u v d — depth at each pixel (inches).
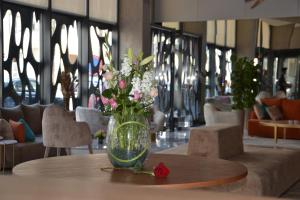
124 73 115.4
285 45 446.0
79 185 46.8
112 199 41.1
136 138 114.8
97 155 139.6
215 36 465.4
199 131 192.5
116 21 428.5
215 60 466.0
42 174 109.7
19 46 315.9
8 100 307.7
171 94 461.7
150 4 439.8
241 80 404.5
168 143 374.9
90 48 390.6
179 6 443.2
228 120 399.5
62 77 340.8
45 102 340.5
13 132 261.3
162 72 454.0
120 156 114.9
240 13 422.3
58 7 350.3
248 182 173.9
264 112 414.6
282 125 351.3
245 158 210.1
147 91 115.6
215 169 118.4
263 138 400.5
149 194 43.0
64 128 261.3
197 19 438.0
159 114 371.2
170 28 458.0
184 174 111.0
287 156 222.4
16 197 41.6
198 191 44.3
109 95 114.9
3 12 300.7
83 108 339.0
